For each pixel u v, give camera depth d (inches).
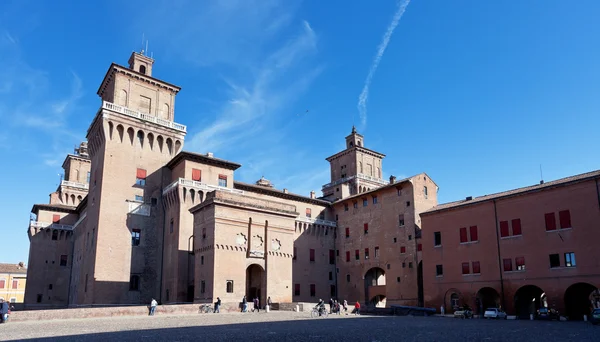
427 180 3127.5
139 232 2780.5
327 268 3516.2
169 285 2672.2
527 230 2178.9
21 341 959.0
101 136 2834.6
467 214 2456.9
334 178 4544.8
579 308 2116.1
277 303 2277.3
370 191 3309.5
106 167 2731.3
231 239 2199.8
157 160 2970.0
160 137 3002.0
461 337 1100.5
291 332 1189.7
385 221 3189.0
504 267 2237.9
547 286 2062.0
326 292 3459.6
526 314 2320.4
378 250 3208.7
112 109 2805.1
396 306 2534.5
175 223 2721.5
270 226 2373.3
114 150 2787.9
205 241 2224.4
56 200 3821.4
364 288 3282.5
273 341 955.3
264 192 3312.0
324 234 3570.4
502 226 2283.5
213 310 2036.2
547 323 1753.2
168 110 3122.5
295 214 2487.7
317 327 1385.3
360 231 3408.0
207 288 2139.5
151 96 3058.6
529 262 2145.7
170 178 2992.1
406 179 3024.1
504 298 2213.3
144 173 2888.8
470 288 2367.1
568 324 1685.5
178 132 3083.2
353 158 4357.8
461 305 2391.7
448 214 2546.8
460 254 2448.3
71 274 3486.7
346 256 3496.6
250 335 1095.6
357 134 4471.0
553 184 2113.7
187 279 2623.0
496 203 2330.2
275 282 2331.4
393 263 3058.6
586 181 1996.8
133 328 1309.1
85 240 2972.4
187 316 1856.5
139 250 2755.9
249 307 2192.4
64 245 3565.5
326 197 3971.5
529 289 2336.4
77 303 3019.2
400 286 2970.0
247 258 2241.6
